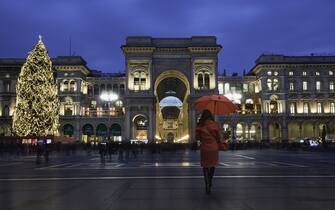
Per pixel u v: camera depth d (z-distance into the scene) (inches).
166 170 1136.2
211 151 590.2
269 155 2381.9
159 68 4596.5
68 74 5285.4
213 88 4534.9
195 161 1723.7
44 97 3412.9
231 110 713.6
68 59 5315.0
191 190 637.9
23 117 3363.7
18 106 3395.7
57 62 5280.5
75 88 5270.7
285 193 593.3
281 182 745.6
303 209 463.8
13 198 574.6
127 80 4549.7
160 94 6136.8
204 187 676.7
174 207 482.9
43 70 3437.5
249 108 5516.7
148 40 4598.9
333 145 3230.8
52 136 3243.1
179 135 6328.7
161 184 735.1
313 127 5270.7
